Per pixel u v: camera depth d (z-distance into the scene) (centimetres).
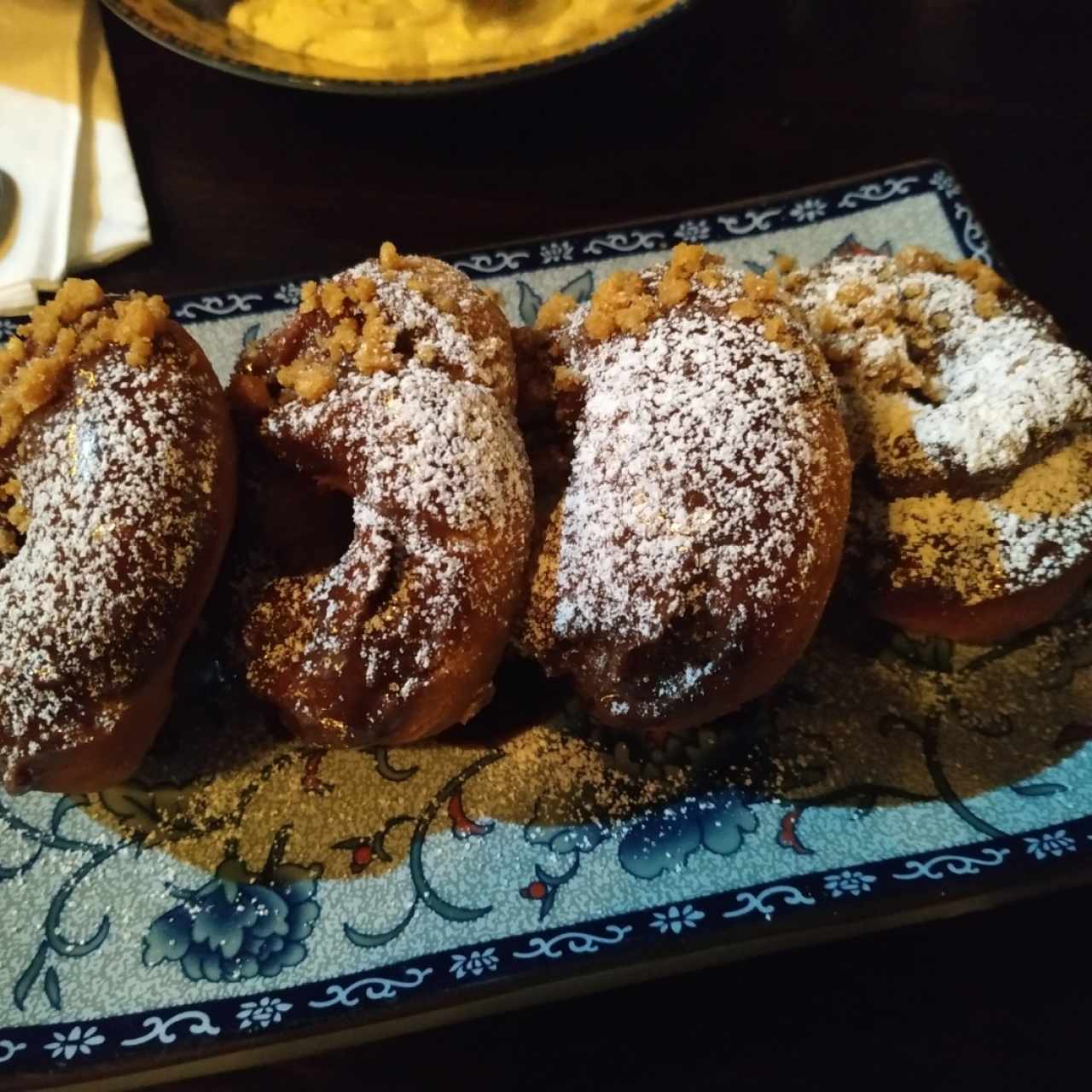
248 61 30
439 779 23
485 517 19
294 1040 20
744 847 21
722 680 19
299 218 31
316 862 22
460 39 33
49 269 30
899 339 23
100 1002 21
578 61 29
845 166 32
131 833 22
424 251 31
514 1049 20
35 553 19
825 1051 20
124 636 19
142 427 19
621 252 29
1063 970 20
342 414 20
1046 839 21
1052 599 22
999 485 22
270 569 21
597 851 22
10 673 19
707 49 34
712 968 21
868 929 21
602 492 19
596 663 20
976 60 33
